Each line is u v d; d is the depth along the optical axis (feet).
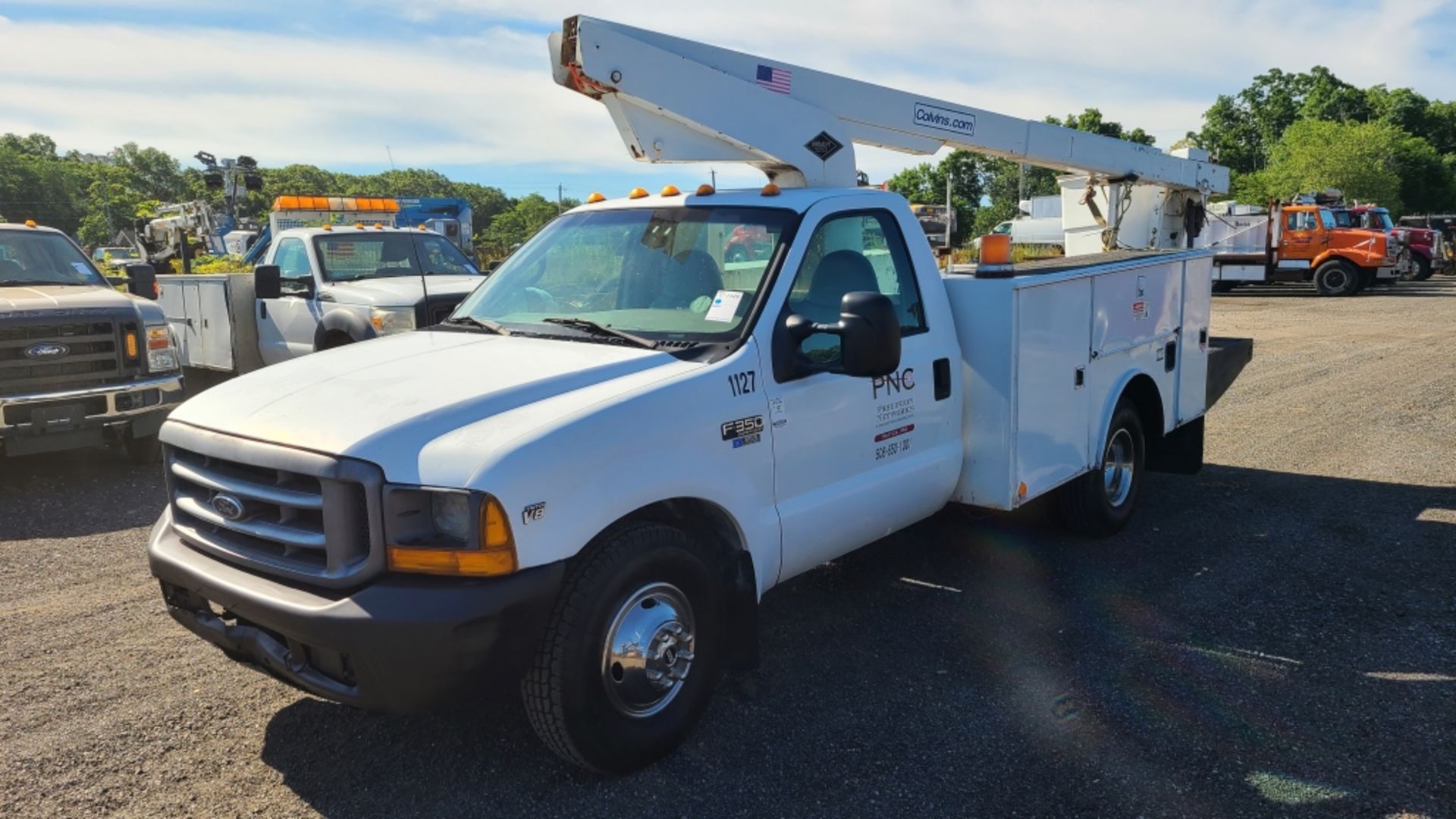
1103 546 19.52
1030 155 24.04
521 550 9.91
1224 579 17.65
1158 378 20.95
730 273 13.51
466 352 12.65
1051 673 13.98
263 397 11.57
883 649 14.84
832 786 11.18
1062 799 10.86
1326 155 167.43
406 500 9.95
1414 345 49.75
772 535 12.66
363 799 11.03
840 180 17.87
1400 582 17.44
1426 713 12.71
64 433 24.54
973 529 20.57
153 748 12.17
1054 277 16.58
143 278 29.45
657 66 15.48
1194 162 31.32
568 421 10.48
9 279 27.14
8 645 15.21
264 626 10.40
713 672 12.16
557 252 15.29
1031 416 16.31
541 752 11.96
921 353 15.15
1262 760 11.62
